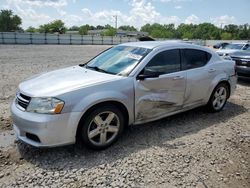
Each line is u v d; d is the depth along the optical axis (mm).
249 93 7953
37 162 3637
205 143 4344
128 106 4125
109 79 4016
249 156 3986
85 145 3844
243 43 15133
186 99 5023
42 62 14773
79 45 40156
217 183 3287
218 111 5918
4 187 3094
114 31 90688
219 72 5637
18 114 3643
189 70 5000
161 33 103625
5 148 4004
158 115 4641
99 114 3840
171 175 3406
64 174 3371
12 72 10578
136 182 3244
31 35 38500
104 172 3434
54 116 3471
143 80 4242
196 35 107688
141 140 4375
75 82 3889
